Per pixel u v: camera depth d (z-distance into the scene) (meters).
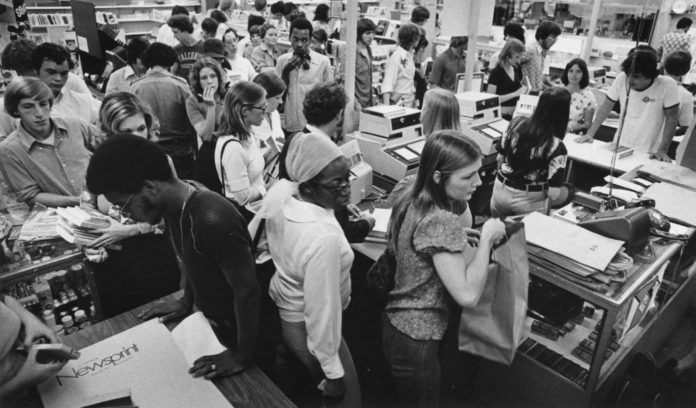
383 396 2.17
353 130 3.26
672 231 2.06
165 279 2.01
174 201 1.16
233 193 2.38
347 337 2.45
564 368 1.91
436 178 1.48
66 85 3.24
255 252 1.63
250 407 1.12
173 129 3.36
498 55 4.58
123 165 1.05
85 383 1.10
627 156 3.44
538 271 1.75
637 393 2.03
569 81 4.09
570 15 5.41
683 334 2.73
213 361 1.20
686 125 3.55
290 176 1.48
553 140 2.43
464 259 1.49
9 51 2.86
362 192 2.69
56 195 2.15
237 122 2.41
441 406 2.13
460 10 3.66
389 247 1.69
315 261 1.35
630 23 3.33
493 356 1.67
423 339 1.54
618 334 2.02
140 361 1.18
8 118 2.63
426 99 2.62
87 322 1.96
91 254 1.75
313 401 1.80
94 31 4.96
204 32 5.20
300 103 4.07
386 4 8.73
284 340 1.62
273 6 7.86
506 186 2.65
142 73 3.86
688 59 3.62
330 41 6.12
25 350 1.05
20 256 1.68
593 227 1.83
